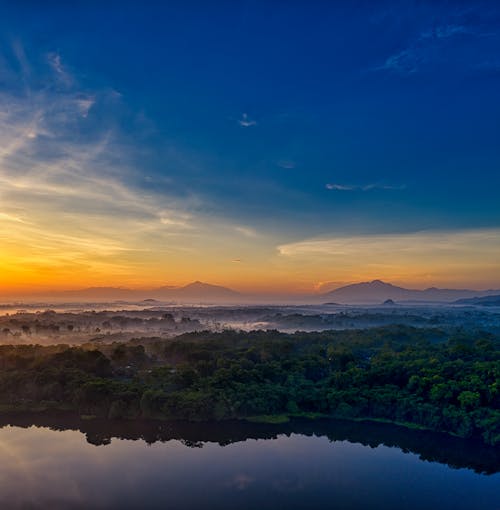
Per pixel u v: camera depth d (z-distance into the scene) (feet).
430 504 223.92
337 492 234.38
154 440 305.12
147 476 250.16
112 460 271.69
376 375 376.27
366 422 336.08
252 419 339.77
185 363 432.66
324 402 349.82
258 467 263.70
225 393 349.41
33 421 339.98
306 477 251.60
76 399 351.87
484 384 331.98
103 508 215.72
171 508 216.54
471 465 270.67
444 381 345.72
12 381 378.12
